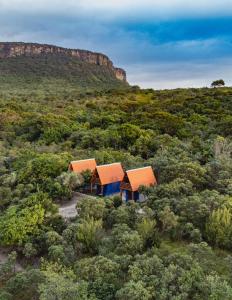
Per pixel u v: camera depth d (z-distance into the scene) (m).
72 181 40.38
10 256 26.75
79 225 28.75
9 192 39.59
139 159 47.72
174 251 25.17
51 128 68.12
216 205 29.75
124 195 38.66
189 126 66.06
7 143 66.31
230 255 25.81
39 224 30.53
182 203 30.44
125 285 20.23
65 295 19.22
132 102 95.94
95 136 60.62
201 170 36.94
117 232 27.41
